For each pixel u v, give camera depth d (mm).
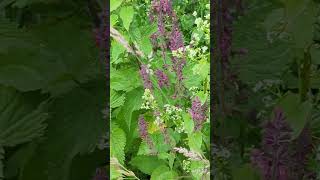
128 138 650
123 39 585
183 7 748
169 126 664
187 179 671
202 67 611
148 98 619
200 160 596
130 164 678
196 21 633
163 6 643
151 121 652
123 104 623
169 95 649
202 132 612
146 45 629
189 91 648
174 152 662
